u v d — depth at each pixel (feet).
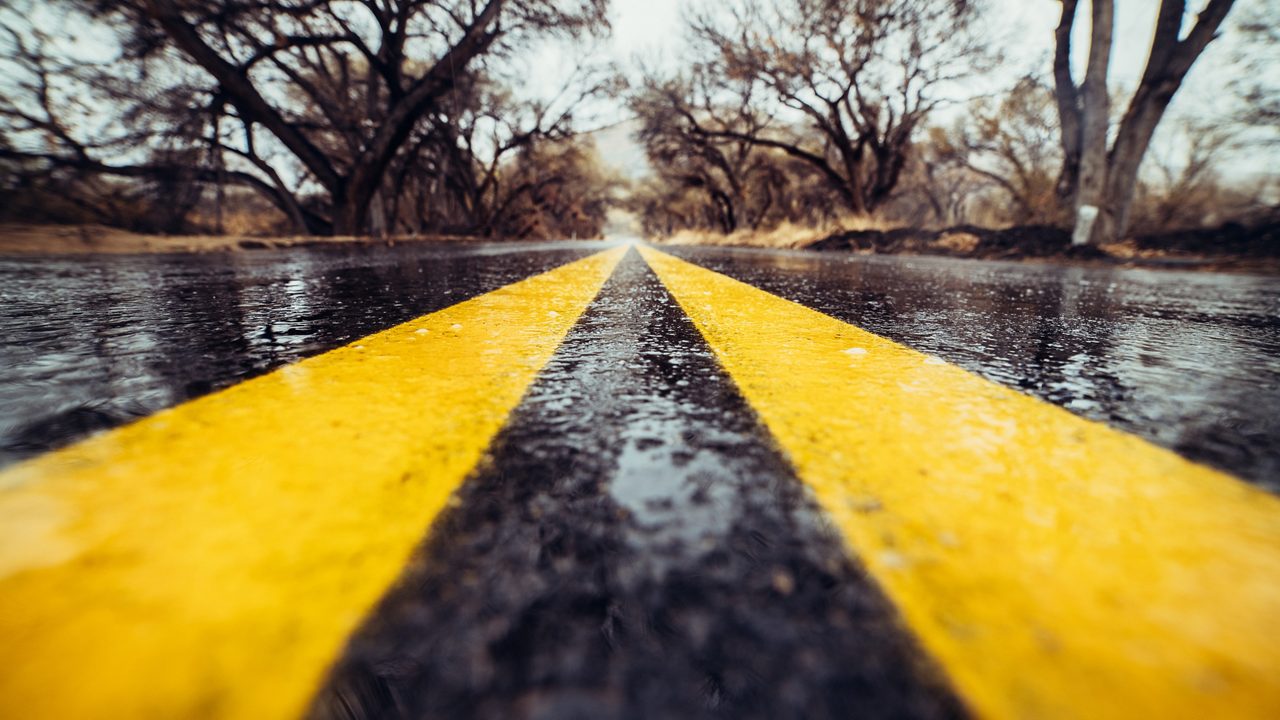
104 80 56.49
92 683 1.36
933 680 1.38
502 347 5.85
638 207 246.27
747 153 114.62
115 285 12.76
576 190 175.32
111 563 1.83
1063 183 52.90
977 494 2.42
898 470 2.68
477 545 1.97
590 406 3.71
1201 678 1.40
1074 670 1.42
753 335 6.79
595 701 1.33
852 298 11.53
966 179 144.77
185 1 48.08
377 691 1.35
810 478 2.56
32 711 1.29
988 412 3.67
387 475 2.56
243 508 2.22
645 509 2.25
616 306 9.73
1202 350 6.14
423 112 61.41
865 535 2.05
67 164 60.44
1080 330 7.59
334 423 3.31
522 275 17.57
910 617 1.60
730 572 1.82
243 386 4.18
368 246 47.93
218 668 1.41
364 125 70.08
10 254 25.35
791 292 12.75
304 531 2.05
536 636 1.53
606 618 1.60
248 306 9.27
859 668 1.42
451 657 1.46
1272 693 1.36
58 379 4.37
